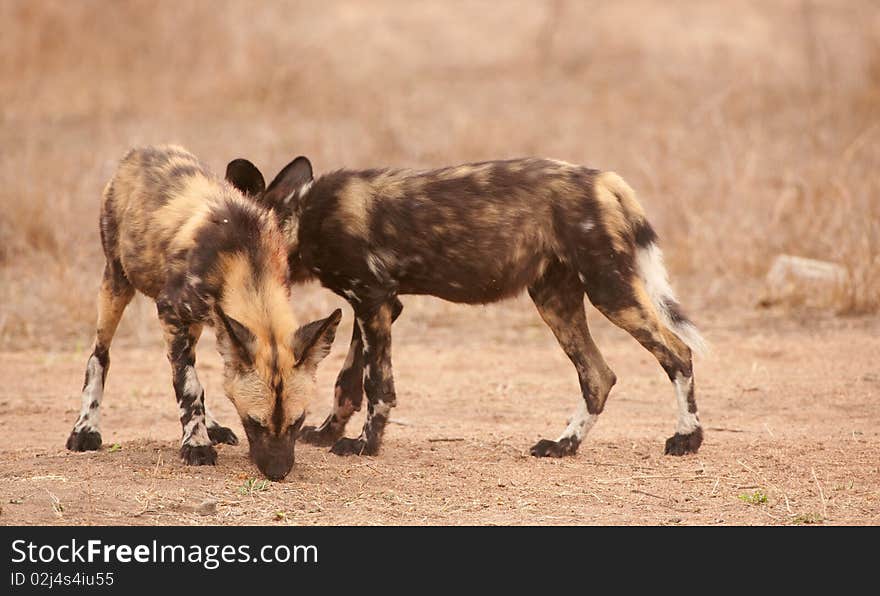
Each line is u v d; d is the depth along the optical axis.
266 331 20.61
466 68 74.44
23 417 27.89
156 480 20.95
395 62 74.25
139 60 67.88
